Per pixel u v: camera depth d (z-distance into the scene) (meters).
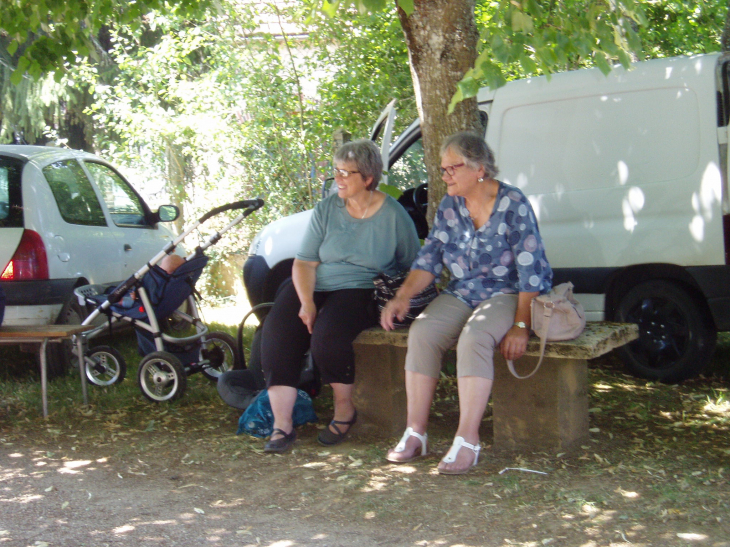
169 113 10.34
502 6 3.80
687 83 5.12
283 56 9.98
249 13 9.66
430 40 4.78
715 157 5.01
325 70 9.70
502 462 3.96
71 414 5.15
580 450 4.07
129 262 7.07
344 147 4.27
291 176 10.30
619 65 5.43
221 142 9.95
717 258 5.01
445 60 4.79
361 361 4.47
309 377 4.78
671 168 5.17
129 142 10.48
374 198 4.39
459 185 3.88
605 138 5.40
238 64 9.74
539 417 4.07
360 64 9.45
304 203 10.32
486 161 3.88
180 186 11.00
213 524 3.37
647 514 3.23
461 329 3.97
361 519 3.35
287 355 4.25
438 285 5.23
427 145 4.99
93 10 6.29
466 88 3.59
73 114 12.67
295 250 6.30
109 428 4.84
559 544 3.02
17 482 3.95
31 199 5.88
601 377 5.64
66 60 6.17
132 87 10.89
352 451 4.21
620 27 4.14
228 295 10.73
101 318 6.41
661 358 5.47
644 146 5.26
